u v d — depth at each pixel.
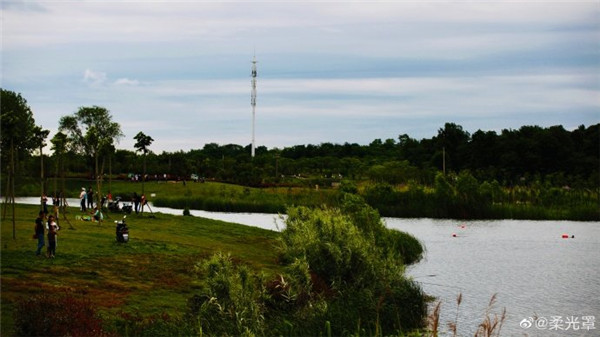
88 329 21.47
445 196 94.44
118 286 29.42
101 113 140.12
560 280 43.62
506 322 31.47
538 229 77.56
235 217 84.38
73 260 32.94
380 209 93.38
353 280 33.06
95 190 114.81
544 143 154.38
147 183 127.00
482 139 168.12
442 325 29.98
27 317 21.23
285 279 29.31
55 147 54.75
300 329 24.55
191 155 190.88
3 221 47.31
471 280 43.38
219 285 24.77
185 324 23.19
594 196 98.25
